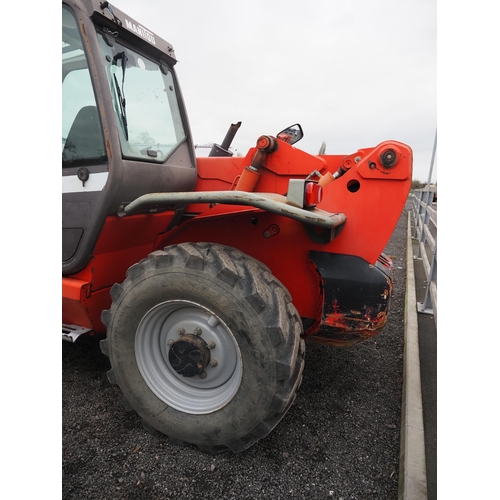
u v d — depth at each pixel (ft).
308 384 8.11
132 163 6.35
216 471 5.68
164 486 5.41
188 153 8.36
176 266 5.54
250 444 5.70
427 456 5.84
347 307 6.31
